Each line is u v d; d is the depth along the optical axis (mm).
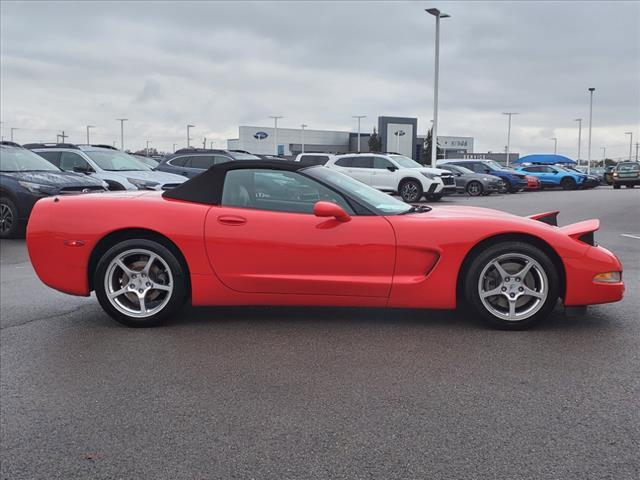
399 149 77750
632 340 4328
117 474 2627
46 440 2945
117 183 12461
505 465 2617
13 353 4238
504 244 4461
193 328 4797
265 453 2773
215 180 4797
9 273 7414
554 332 4531
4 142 12031
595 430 2928
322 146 92125
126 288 4797
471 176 26219
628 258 8180
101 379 3727
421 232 4480
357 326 4773
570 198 23984
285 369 3842
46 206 4930
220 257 4625
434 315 5066
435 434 2916
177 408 3281
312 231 4543
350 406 3262
